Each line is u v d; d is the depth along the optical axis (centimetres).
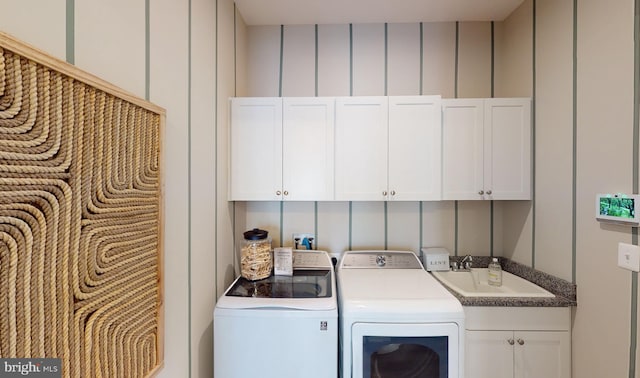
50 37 60
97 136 65
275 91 212
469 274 201
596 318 133
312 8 190
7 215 47
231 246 178
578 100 143
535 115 175
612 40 124
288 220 213
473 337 152
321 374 125
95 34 71
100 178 66
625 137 119
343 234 212
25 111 49
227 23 169
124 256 75
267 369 126
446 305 129
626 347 119
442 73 209
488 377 152
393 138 177
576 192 144
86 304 63
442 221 211
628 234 118
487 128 180
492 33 207
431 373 127
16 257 49
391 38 209
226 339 126
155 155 88
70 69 56
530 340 150
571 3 146
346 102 177
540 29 169
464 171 181
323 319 125
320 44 211
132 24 84
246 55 209
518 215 191
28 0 56
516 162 179
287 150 177
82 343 62
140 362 81
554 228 159
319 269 183
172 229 106
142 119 82
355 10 193
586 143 138
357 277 167
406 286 151
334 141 177
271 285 154
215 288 150
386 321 126
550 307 149
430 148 177
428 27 209
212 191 147
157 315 90
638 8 114
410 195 177
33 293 52
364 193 178
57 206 56
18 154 48
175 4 108
